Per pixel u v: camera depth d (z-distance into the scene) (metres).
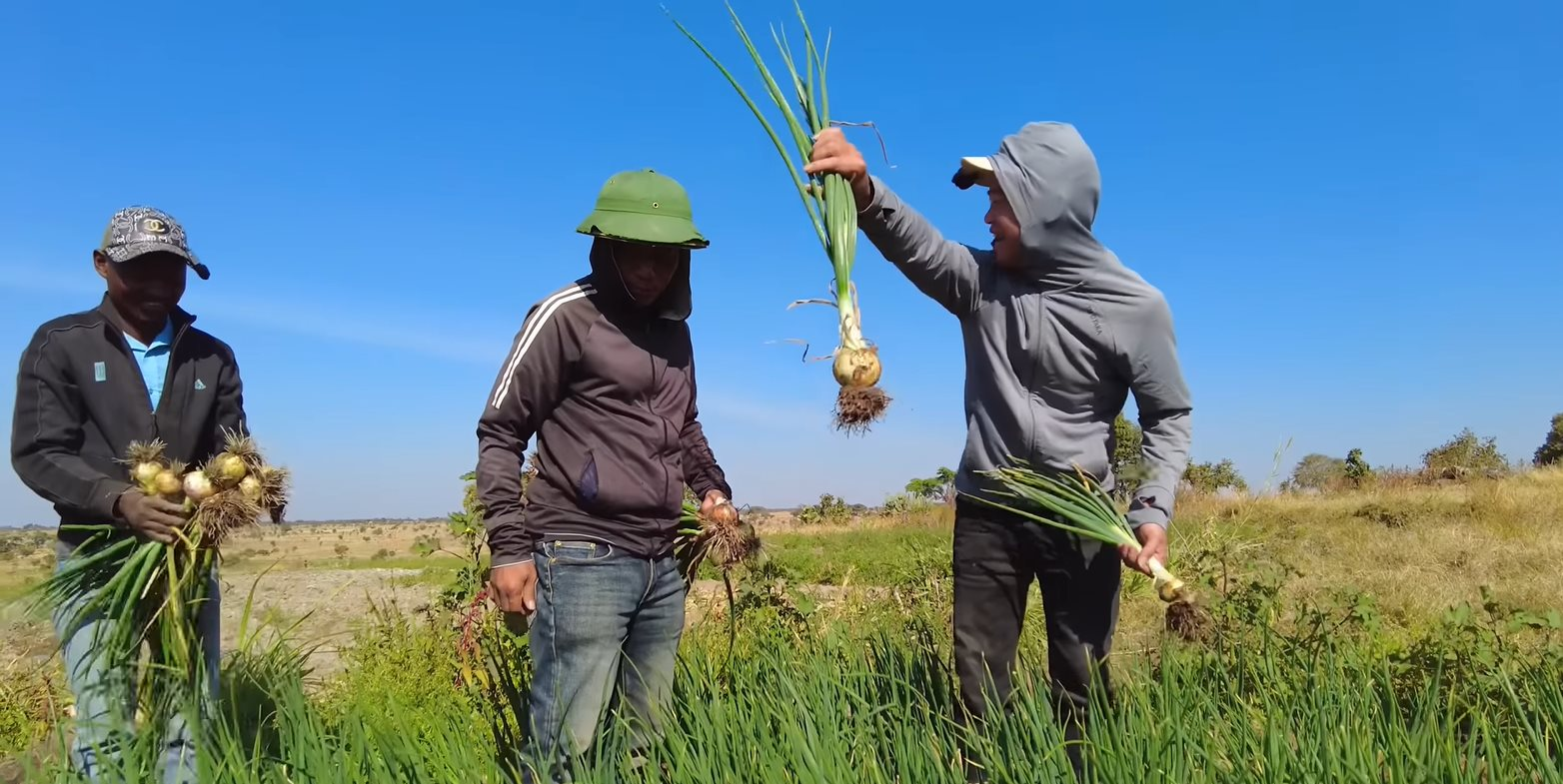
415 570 10.20
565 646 3.06
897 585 7.73
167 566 3.07
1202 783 2.71
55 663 4.85
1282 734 2.97
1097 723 3.06
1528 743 3.12
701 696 3.54
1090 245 3.38
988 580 3.60
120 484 3.07
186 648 3.02
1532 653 4.38
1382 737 2.93
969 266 3.59
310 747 2.82
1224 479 16.92
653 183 3.05
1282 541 9.99
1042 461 3.48
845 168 3.26
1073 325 3.41
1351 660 3.91
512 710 3.40
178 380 3.40
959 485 3.72
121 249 3.18
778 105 3.34
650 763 2.92
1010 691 3.56
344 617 7.70
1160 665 3.64
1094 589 3.53
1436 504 14.69
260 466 3.24
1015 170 3.32
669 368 3.25
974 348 3.63
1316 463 21.28
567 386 3.11
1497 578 8.20
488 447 3.08
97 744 2.79
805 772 2.69
